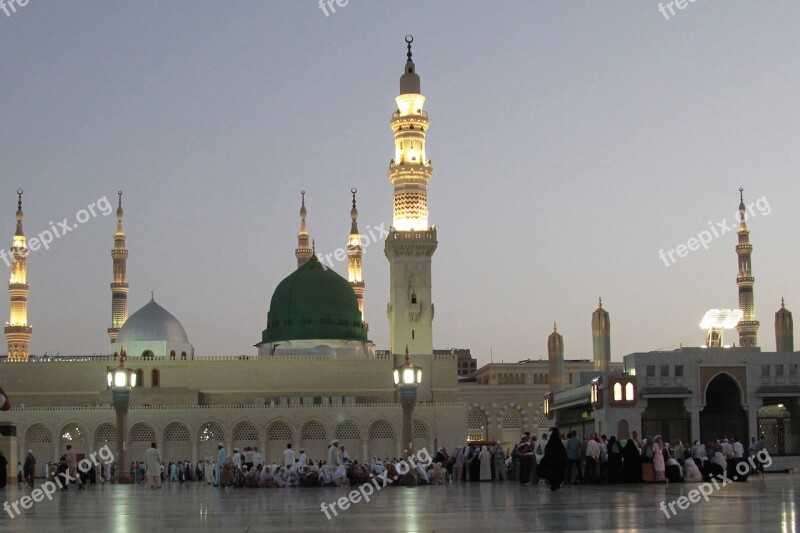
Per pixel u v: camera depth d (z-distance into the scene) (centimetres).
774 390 8338
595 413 8638
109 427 12962
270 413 13088
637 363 8381
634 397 8294
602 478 5378
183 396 13700
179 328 15162
